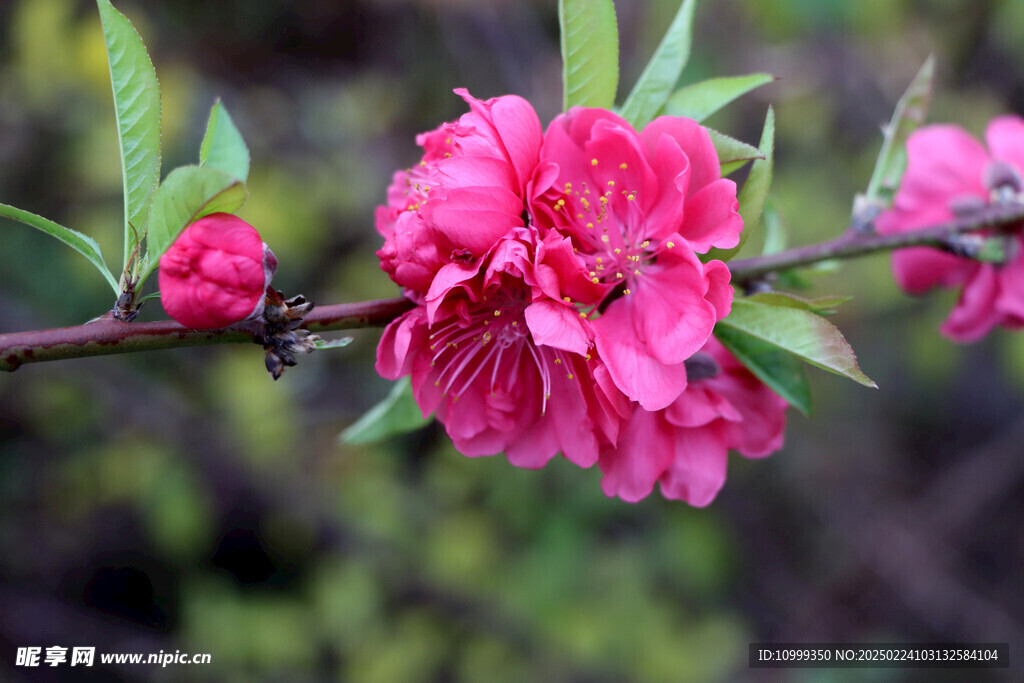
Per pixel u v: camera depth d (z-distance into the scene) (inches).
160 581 192.2
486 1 179.0
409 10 186.2
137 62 54.3
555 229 54.0
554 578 167.9
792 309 57.1
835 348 55.6
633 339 57.0
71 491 180.1
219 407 176.9
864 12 156.9
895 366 182.5
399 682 169.8
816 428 184.5
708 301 53.9
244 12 188.2
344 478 176.6
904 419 194.7
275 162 176.7
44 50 159.5
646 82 62.7
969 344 189.8
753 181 56.1
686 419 61.3
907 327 175.2
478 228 52.1
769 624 187.6
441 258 53.3
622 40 160.9
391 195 66.4
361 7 189.2
